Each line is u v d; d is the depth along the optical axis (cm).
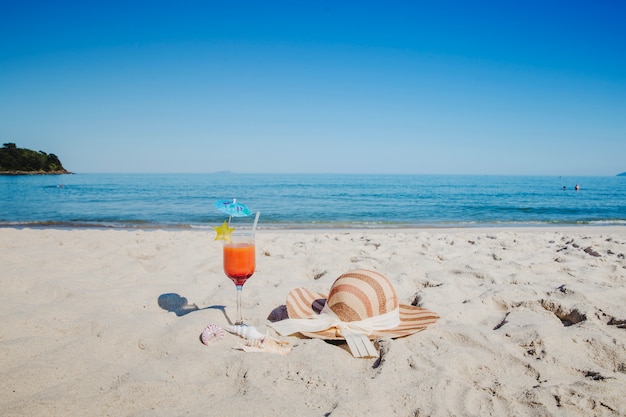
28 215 1498
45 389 202
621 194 3372
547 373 234
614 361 248
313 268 491
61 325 285
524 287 387
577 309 327
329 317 284
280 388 208
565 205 2153
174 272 466
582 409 195
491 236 798
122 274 444
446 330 289
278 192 3472
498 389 216
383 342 261
